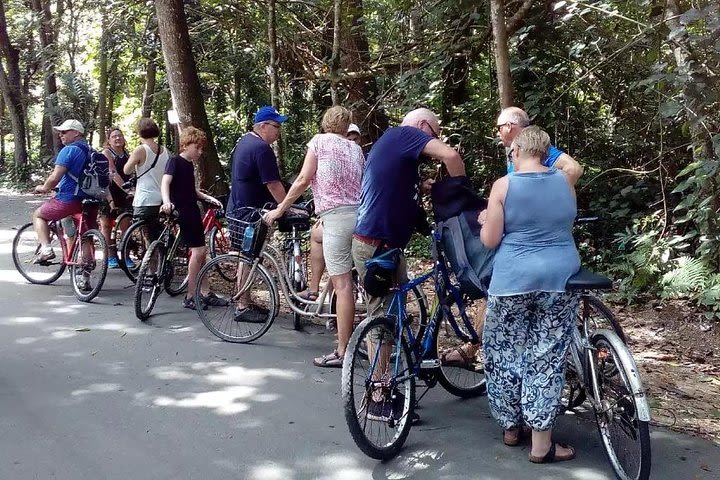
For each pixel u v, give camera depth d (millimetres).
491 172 9336
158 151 7137
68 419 4172
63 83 20062
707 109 6262
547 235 3516
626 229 7445
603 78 8328
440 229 4070
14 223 12570
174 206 6273
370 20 9781
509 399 3756
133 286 7613
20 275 8039
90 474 3527
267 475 3557
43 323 6145
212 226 7367
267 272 5738
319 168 4961
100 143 17891
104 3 13555
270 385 4781
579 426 4164
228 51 13703
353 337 3711
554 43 8453
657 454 3791
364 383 3834
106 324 6145
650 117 8141
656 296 6879
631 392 3328
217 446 3855
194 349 5512
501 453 3826
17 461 3648
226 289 6719
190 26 12375
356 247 4328
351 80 9773
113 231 8391
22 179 22531
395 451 3775
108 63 17875
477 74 9531
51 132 24719
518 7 8586
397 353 3922
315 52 11555
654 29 6477
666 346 5805
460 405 4535
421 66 9031
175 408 4359
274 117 5906
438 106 9500
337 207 4930
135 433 3998
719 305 6195
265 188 5910
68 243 7359
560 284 3480
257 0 10555
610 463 3598
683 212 7598
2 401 4418
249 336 5727
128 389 4660
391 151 4234
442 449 3877
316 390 4699
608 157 8734
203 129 9719
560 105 8641
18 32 22719
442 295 4219
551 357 3594
